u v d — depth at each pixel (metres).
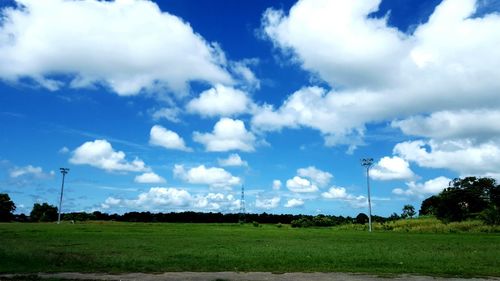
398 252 35.50
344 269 24.22
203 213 179.38
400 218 141.12
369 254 33.50
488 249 39.44
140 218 170.88
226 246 41.50
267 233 75.00
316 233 78.19
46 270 22.50
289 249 38.28
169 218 174.50
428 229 90.94
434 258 30.53
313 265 25.84
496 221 91.06
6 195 153.00
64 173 120.12
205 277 21.20
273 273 22.73
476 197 106.19
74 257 28.66
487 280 20.94
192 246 41.12
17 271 21.95
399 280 20.83
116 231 70.88
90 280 19.75
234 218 182.00
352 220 147.25
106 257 29.03
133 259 27.94
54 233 60.84
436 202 111.56
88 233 62.91
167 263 26.11
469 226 92.19
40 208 160.50
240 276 21.62
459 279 21.14
